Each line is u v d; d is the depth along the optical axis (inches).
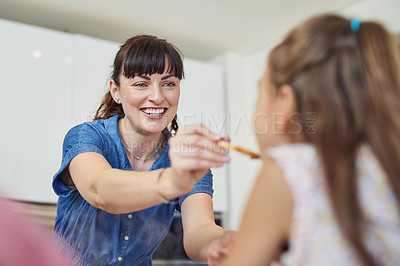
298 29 28.9
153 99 49.4
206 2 115.8
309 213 25.7
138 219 50.5
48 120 111.1
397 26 110.7
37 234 12.7
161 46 49.8
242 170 141.5
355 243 24.5
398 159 25.6
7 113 106.8
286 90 28.3
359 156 26.0
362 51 27.0
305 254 25.7
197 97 138.2
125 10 117.7
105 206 39.4
